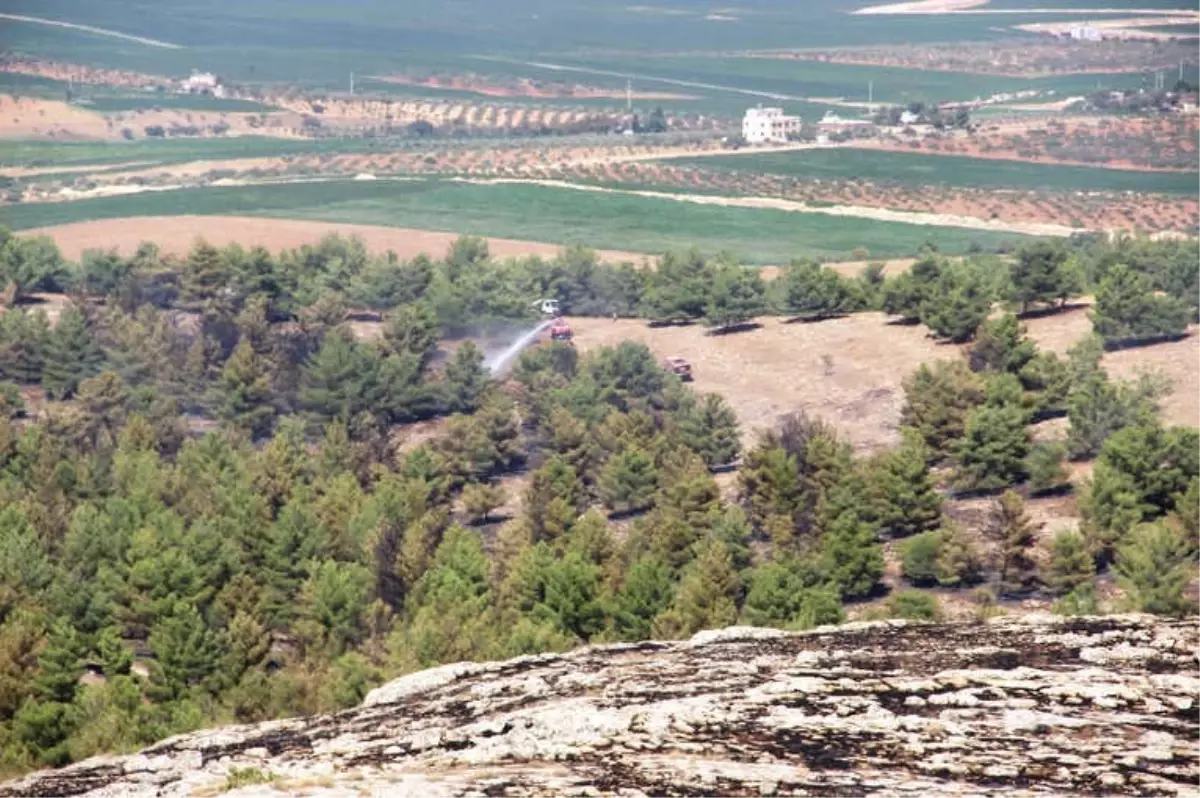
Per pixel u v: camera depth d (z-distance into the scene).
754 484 141.25
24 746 81.56
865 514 135.00
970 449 149.12
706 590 102.50
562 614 102.81
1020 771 31.47
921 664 39.66
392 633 95.50
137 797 35.62
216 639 96.75
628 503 155.25
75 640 95.62
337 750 37.56
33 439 161.00
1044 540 128.62
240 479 145.25
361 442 174.62
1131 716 34.66
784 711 36.03
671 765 32.59
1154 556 109.56
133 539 119.19
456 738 36.84
